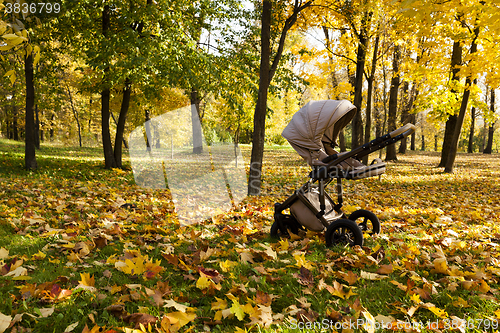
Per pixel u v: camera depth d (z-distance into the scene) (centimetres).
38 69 1238
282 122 2598
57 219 479
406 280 288
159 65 962
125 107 1182
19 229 419
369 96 1220
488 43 993
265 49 808
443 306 245
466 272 289
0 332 195
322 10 999
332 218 407
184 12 1116
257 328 210
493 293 258
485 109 1366
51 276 283
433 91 1350
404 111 1744
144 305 237
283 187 918
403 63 1440
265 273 296
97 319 221
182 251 365
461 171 1367
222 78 1076
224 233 439
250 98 1212
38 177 902
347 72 1600
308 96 2956
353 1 941
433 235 426
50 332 207
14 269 286
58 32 1088
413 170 1384
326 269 309
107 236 393
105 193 688
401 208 604
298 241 405
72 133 3506
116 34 926
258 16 978
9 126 3294
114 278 284
